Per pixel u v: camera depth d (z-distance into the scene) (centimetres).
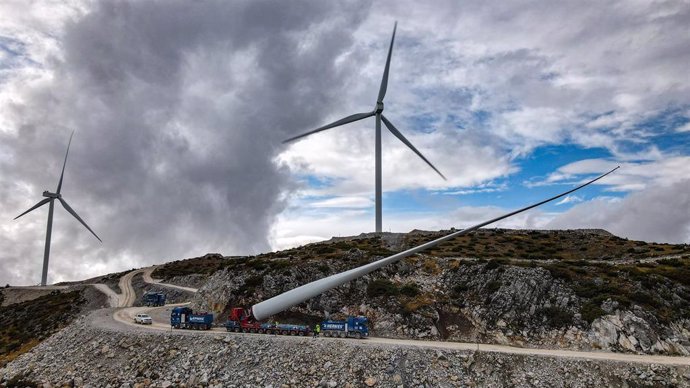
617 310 6794
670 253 10075
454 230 13162
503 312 7350
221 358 6072
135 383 5881
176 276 15988
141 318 7994
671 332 6450
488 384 5422
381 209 11994
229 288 8669
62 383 6128
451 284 8338
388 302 7875
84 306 12600
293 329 6819
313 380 5544
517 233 13100
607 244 11438
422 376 5494
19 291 16638
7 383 6316
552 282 7625
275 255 10762
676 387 5116
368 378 5478
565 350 6388
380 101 11175
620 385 5234
